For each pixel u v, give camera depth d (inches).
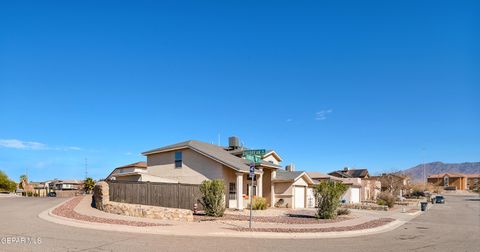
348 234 673.6
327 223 810.8
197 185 932.0
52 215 784.9
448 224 956.6
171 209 774.5
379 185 2645.2
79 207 965.2
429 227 866.8
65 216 770.2
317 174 2242.9
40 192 3002.0
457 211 1587.1
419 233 735.1
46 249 435.5
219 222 754.2
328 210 906.7
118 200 1046.4
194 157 1197.7
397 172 3122.5
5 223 666.2
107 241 502.3
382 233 719.1
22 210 919.7
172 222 726.5
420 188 3764.8
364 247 533.3
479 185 5118.1
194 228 648.4
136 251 441.1
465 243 600.4
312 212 1119.0
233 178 1185.4
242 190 1148.5
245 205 1165.1
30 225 642.2
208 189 884.0
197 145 1242.6
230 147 1427.2
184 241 526.3
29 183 3937.0
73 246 458.9
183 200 946.7
